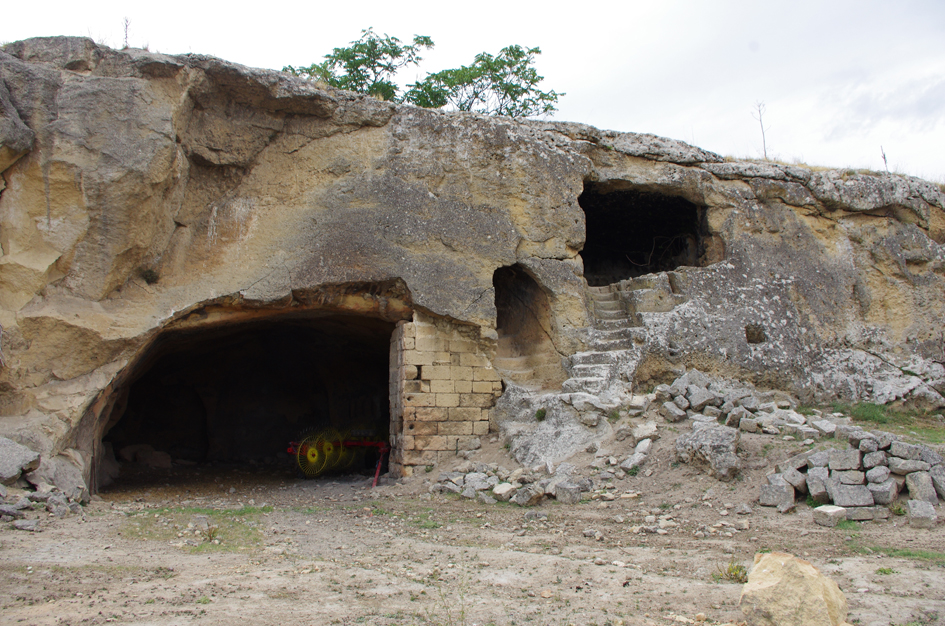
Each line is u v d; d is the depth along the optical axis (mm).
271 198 11219
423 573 5617
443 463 11125
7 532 6543
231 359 16141
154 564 5703
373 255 11195
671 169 13711
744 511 7859
